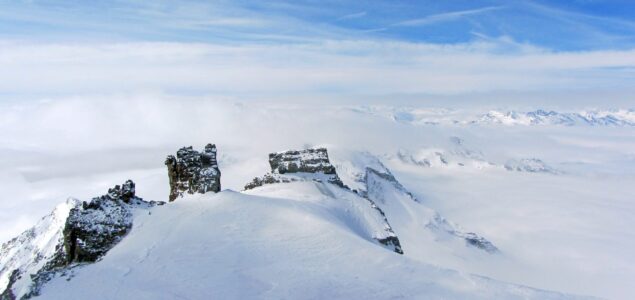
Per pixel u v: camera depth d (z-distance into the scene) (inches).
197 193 2792.8
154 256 1739.7
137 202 2508.6
